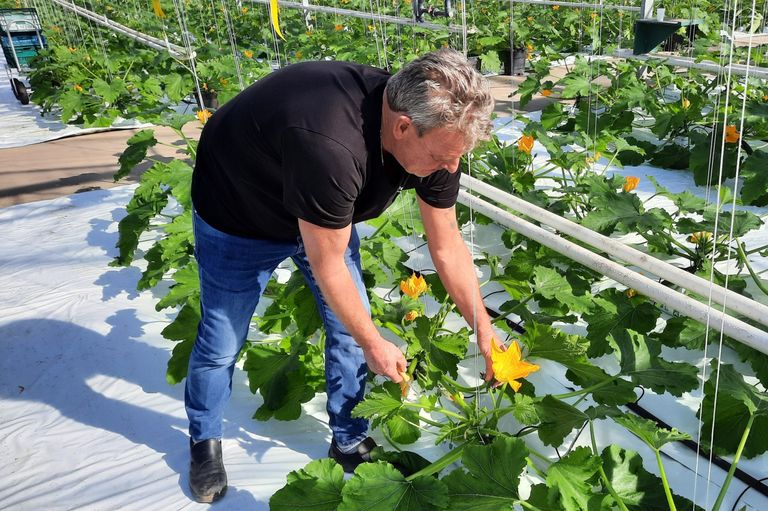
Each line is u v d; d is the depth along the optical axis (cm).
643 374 199
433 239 184
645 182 453
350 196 143
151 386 256
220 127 162
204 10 1228
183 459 215
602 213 312
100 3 1225
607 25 859
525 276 289
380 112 143
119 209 444
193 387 194
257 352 242
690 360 249
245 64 761
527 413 185
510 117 625
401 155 144
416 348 228
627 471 176
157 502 197
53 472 213
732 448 199
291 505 168
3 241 403
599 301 255
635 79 591
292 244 182
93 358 275
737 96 487
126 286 337
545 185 446
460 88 128
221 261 179
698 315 191
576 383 222
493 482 159
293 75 148
